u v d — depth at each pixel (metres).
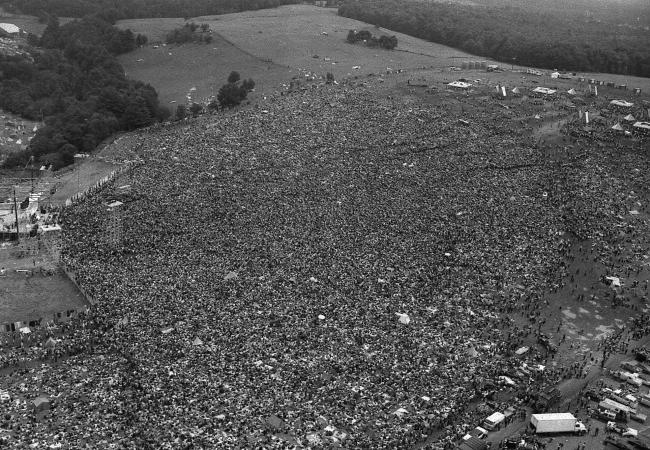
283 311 146.50
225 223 192.12
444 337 141.12
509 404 123.75
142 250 176.00
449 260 175.62
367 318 145.62
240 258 171.38
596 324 155.88
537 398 125.44
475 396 124.56
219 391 118.69
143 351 131.12
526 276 171.00
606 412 123.00
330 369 127.31
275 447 105.25
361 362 129.75
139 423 109.81
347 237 185.50
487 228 195.12
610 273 177.12
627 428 118.62
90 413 112.69
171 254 173.50
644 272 178.88
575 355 143.38
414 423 114.50
